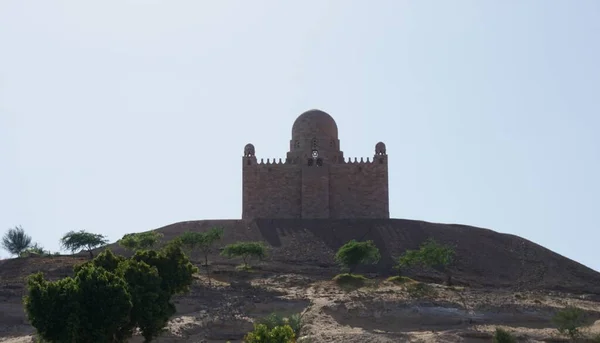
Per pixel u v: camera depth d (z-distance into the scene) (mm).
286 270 169250
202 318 116625
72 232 179375
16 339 110875
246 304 127000
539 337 106938
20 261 167125
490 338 105688
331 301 123750
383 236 197000
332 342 100438
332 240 195625
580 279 182625
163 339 104812
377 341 101375
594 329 114062
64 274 154000
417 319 117562
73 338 81312
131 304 86125
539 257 193000
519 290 162250
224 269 165250
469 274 177625
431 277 170250
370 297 125812
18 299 133625
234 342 109188
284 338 75312
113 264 100438
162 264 104375
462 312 120875
